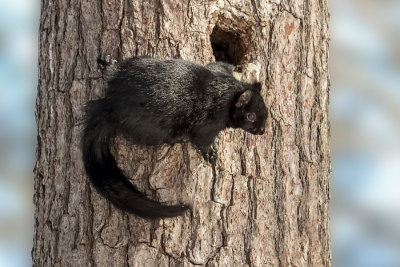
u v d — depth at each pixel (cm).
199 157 765
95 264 752
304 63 829
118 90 743
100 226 755
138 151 758
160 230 750
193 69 757
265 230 778
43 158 793
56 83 789
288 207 794
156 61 750
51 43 800
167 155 760
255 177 783
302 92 823
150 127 734
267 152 793
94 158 749
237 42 837
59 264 766
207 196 764
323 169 828
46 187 786
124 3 779
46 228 780
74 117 777
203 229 757
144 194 755
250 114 770
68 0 795
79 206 764
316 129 827
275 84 811
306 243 802
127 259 748
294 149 808
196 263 752
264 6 816
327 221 831
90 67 778
